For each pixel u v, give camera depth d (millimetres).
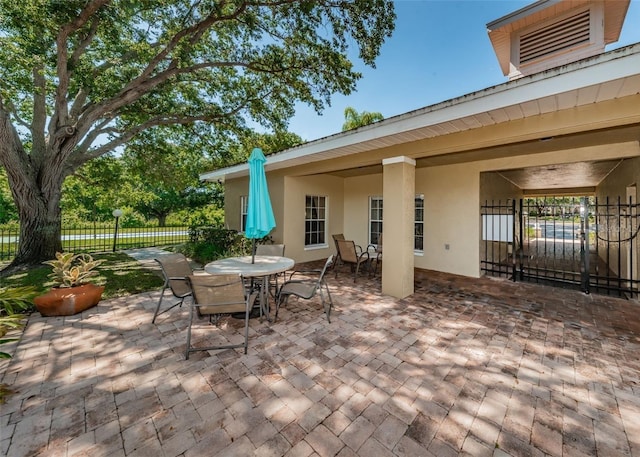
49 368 2404
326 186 8297
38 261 6609
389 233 4531
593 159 4699
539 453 1590
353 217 8688
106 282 5301
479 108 2936
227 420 1827
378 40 6398
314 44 6719
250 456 1562
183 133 9906
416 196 7238
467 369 2436
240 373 2357
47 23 4367
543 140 4219
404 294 4438
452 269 6469
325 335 3088
